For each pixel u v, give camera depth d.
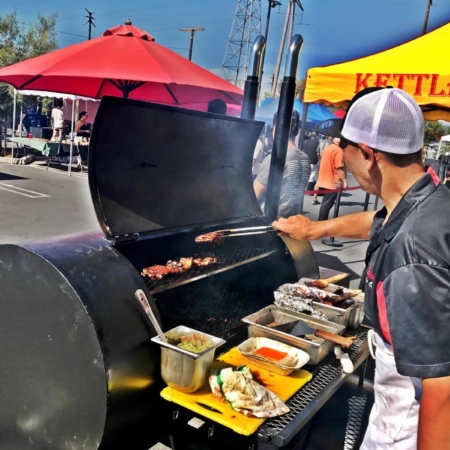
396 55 4.25
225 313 2.70
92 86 5.88
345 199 14.12
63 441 1.77
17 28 24.84
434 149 34.28
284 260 3.06
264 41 3.25
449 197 1.30
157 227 2.28
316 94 4.56
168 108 2.15
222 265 2.67
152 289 2.10
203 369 1.72
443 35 4.26
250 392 1.64
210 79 4.88
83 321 1.61
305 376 1.94
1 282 1.83
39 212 8.14
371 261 1.43
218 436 1.98
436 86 3.95
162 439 2.05
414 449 1.55
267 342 2.10
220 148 2.80
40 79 5.49
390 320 1.24
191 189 2.62
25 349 1.82
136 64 4.33
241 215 2.99
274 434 1.55
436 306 1.16
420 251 1.20
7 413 1.95
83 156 14.67
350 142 1.42
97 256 1.83
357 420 2.39
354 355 2.23
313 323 2.28
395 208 1.33
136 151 2.20
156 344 1.79
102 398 1.60
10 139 14.91
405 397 1.54
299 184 3.96
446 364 1.15
